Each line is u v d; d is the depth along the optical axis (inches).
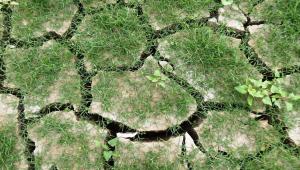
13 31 40.0
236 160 33.5
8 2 41.3
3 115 35.5
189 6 41.3
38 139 34.5
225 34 40.5
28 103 36.1
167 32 40.3
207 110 35.9
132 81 37.3
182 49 38.9
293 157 33.5
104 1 42.1
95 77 37.6
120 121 35.4
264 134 34.7
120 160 33.5
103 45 39.0
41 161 33.4
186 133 34.9
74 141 34.3
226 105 36.2
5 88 37.1
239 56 38.8
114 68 38.2
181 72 37.8
